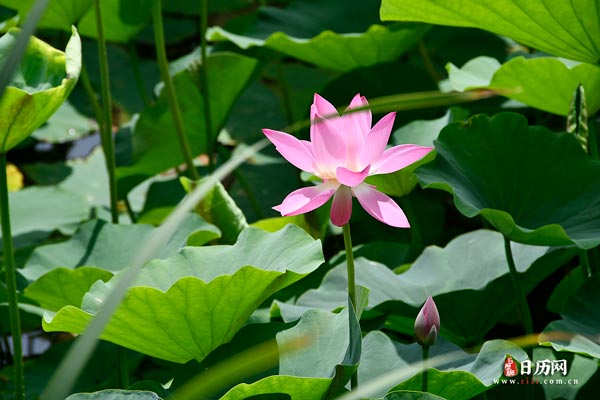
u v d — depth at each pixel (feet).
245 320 11.30
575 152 12.09
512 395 11.87
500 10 12.25
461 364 11.12
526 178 12.06
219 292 10.89
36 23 8.98
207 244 12.80
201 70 14.39
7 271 11.28
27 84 11.33
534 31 12.35
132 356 13.19
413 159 10.41
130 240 12.76
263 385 10.53
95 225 12.89
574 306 11.51
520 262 12.06
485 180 12.08
